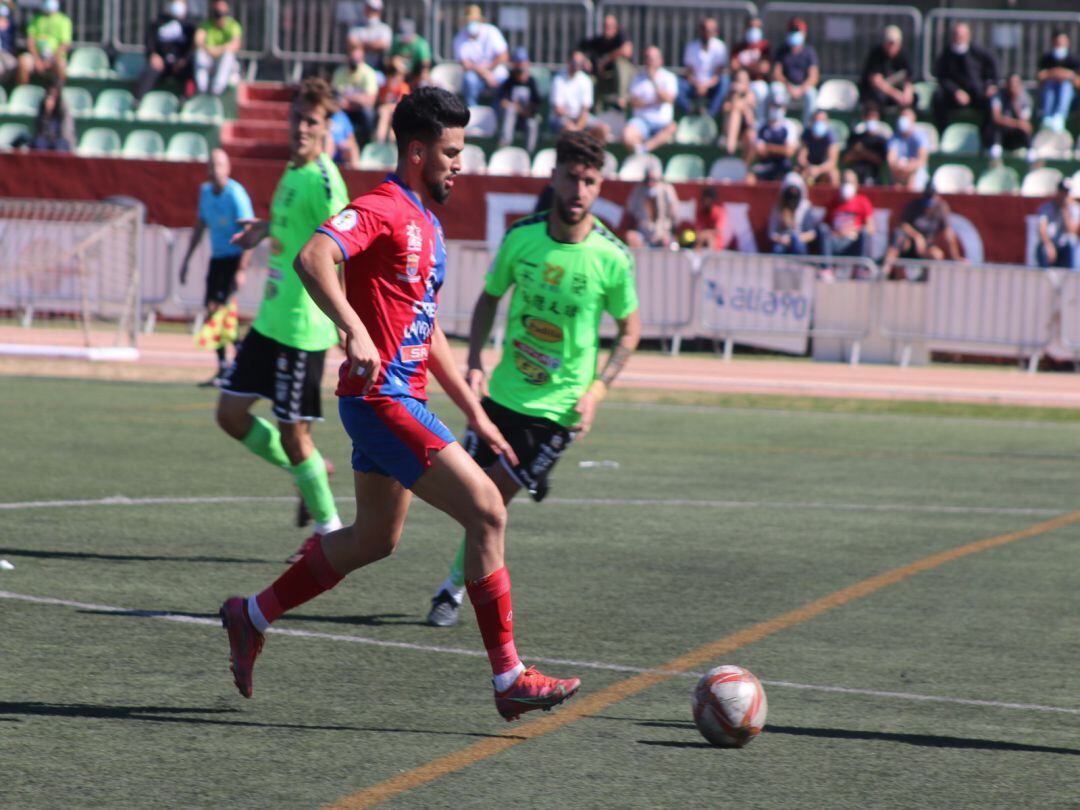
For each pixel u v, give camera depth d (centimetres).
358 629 2358
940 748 1791
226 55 9569
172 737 1762
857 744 1802
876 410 6069
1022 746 1805
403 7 9744
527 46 9638
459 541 3152
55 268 7875
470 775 1647
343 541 1878
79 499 3478
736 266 7606
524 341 2412
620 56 9194
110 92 9694
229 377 2830
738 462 4506
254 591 2595
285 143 9100
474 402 1927
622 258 2409
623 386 6525
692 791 1609
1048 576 2905
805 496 3878
